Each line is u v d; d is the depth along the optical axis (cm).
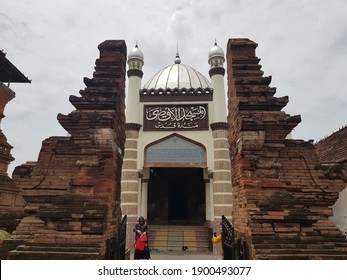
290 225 426
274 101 525
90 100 519
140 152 1384
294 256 399
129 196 1307
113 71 566
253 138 481
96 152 479
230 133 591
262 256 400
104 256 424
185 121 1427
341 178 490
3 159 854
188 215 1725
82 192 461
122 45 587
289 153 498
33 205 498
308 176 482
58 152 520
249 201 452
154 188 1780
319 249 409
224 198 1282
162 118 1438
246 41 599
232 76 578
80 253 399
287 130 493
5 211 827
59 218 425
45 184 502
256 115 514
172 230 1397
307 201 469
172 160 1374
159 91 1469
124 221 556
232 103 578
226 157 1341
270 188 469
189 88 1477
